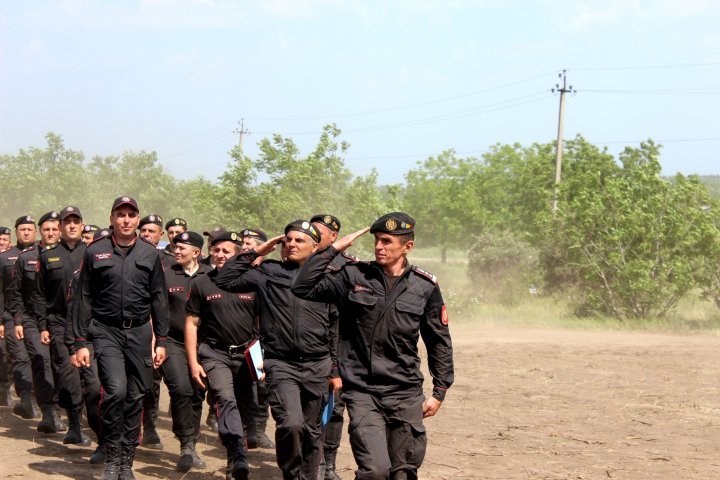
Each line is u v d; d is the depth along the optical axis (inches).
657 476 292.7
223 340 271.1
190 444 290.2
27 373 368.5
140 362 266.2
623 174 1696.6
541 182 1844.2
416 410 205.0
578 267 989.2
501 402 437.4
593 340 749.3
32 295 341.1
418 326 207.0
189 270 307.1
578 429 371.2
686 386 494.0
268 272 247.9
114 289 263.9
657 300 898.1
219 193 1085.8
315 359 245.4
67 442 313.7
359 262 210.5
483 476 288.5
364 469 194.2
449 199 2443.4
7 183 2407.7
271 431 355.3
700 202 930.7
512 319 931.3
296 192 1077.1
